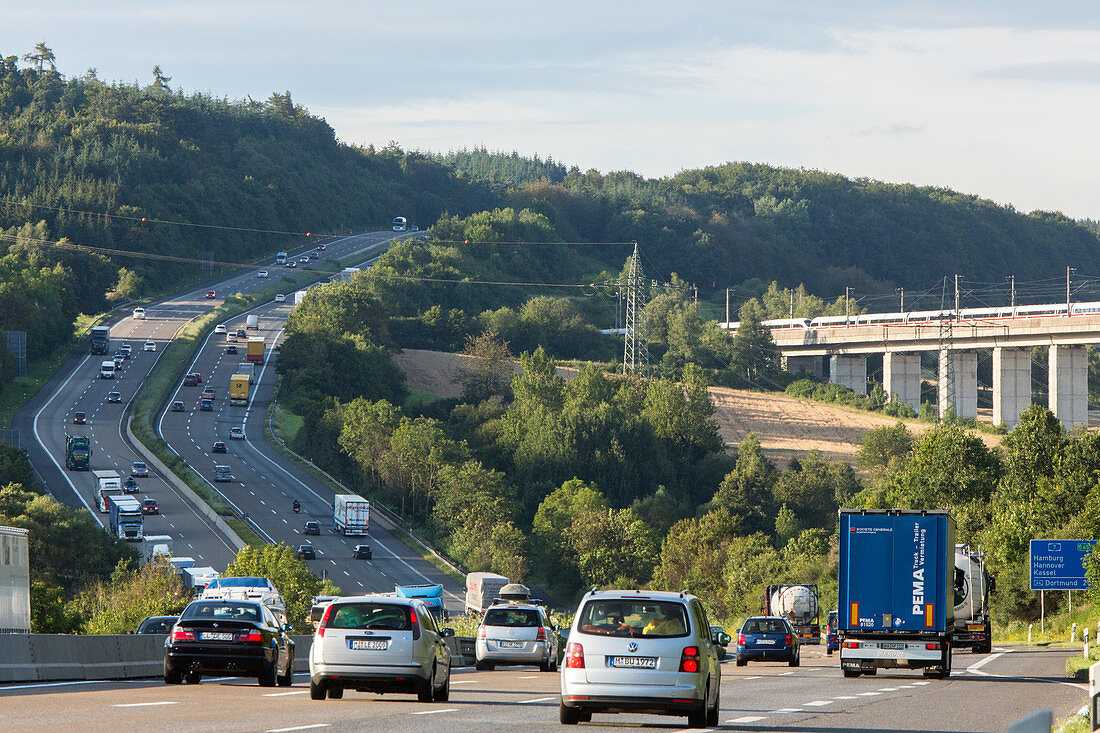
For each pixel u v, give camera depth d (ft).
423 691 277.03
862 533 420.36
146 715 219.61
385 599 282.56
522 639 478.59
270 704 258.16
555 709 270.26
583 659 233.14
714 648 251.39
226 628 317.01
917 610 414.62
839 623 420.36
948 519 414.62
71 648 337.93
